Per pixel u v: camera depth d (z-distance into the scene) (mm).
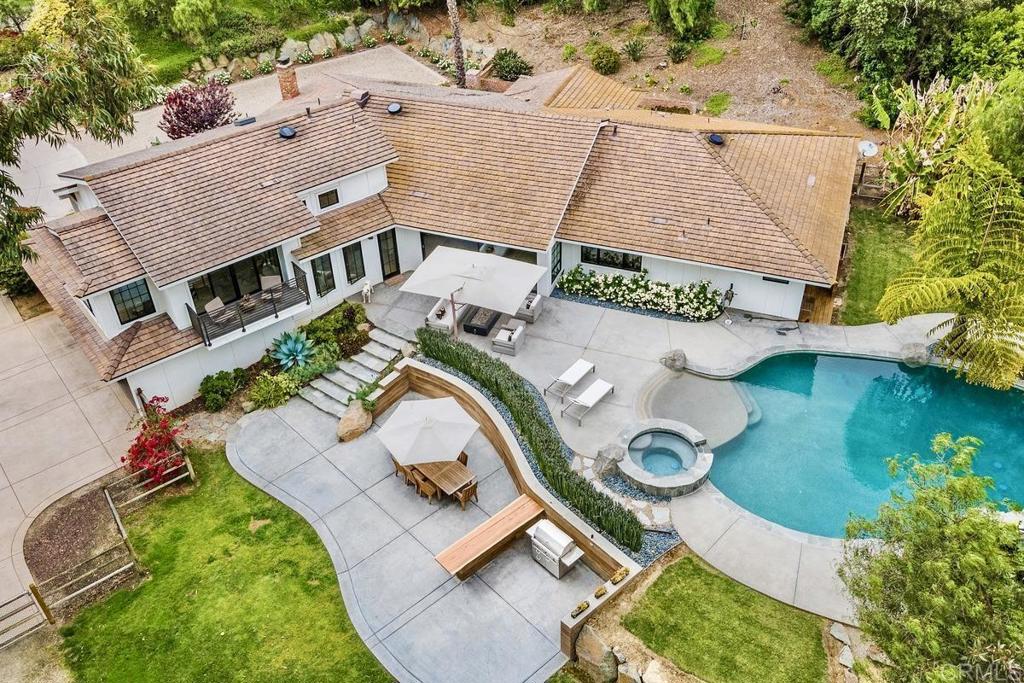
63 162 40500
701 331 27750
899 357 26156
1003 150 27141
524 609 19750
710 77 42812
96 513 22766
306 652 19031
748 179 29078
